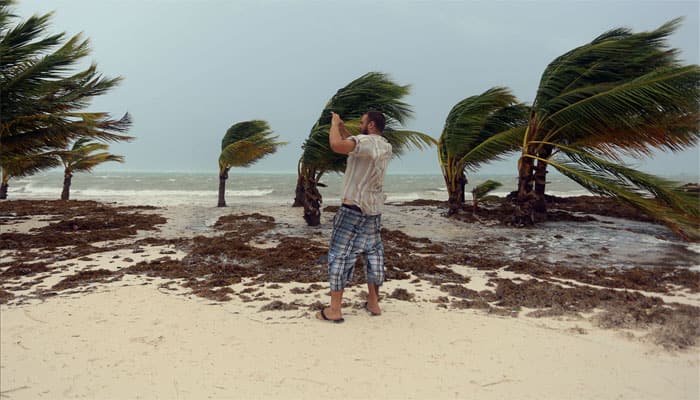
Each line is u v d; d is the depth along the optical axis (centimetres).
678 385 194
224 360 217
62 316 281
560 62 791
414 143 794
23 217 930
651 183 584
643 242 671
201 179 4534
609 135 734
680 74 580
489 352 231
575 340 249
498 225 861
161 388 188
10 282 376
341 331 260
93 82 869
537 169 910
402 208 1196
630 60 726
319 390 188
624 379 200
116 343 237
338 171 848
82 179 4128
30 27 709
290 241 639
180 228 792
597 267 490
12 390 184
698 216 548
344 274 277
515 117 990
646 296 343
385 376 202
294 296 338
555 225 866
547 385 194
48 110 764
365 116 294
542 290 357
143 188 3031
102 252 536
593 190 681
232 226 818
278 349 232
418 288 370
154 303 313
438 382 196
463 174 1140
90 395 181
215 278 400
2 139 747
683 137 682
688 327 267
